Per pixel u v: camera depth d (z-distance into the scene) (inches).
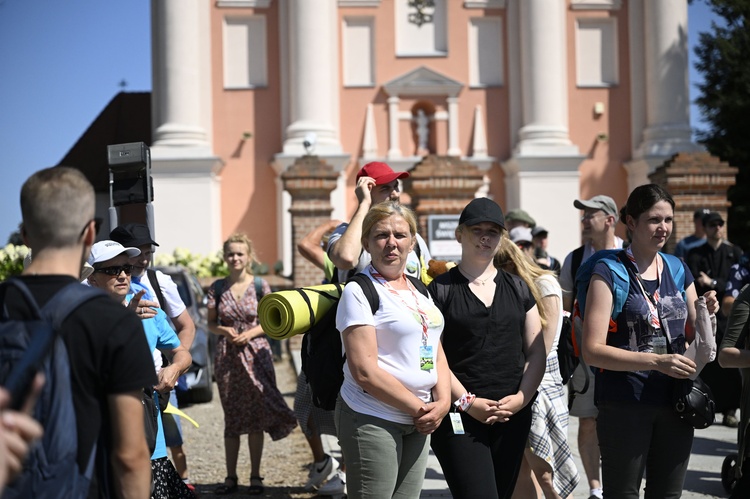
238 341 298.5
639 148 998.4
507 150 1005.8
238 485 306.5
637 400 180.7
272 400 298.2
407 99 997.8
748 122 1145.4
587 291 190.1
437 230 588.4
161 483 189.3
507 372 187.5
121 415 116.7
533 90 978.7
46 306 114.6
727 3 1203.2
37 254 119.2
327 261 274.8
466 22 1007.0
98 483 117.6
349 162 984.9
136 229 238.5
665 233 187.6
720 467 314.3
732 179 657.0
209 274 776.3
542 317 204.1
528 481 219.0
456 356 187.0
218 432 413.7
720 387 337.4
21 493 109.3
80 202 119.4
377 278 178.4
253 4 978.1
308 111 951.0
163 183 930.7
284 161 936.9
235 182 978.7
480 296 189.9
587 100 1015.6
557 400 220.1
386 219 177.9
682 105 988.6
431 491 283.4
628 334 186.2
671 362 175.9
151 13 970.1
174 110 943.0
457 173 600.1
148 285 239.3
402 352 173.2
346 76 994.7
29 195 117.8
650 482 185.8
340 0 991.6
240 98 979.9
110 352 116.0
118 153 306.8
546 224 958.4
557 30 983.6
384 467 172.1
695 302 184.9
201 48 973.2
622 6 1018.1
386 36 998.4
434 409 171.5
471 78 1006.4
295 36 954.1
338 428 179.2
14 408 100.6
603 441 185.2
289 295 187.0
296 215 684.7
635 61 1013.2
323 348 186.5
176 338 217.0
